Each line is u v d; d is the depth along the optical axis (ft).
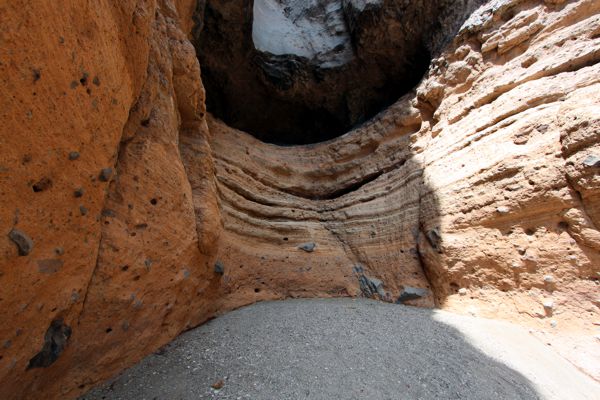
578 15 15.42
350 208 24.85
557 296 12.08
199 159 13.96
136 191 8.71
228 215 19.33
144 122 9.61
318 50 30.04
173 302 10.37
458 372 8.66
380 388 7.50
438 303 16.98
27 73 4.39
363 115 30.96
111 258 7.51
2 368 4.97
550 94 14.49
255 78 27.58
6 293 4.69
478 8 20.92
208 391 7.30
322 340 10.50
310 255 22.40
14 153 4.46
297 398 6.98
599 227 11.44
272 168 25.99
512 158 14.65
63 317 6.26
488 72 18.45
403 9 24.14
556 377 9.19
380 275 20.40
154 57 10.08
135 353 8.76
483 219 15.37
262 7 33.68
